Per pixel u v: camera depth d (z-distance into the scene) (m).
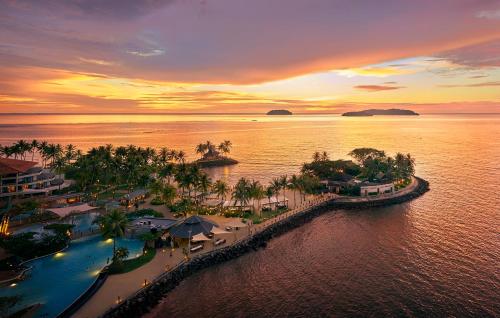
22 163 137.50
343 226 112.50
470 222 111.75
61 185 149.62
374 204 135.50
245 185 122.12
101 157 161.62
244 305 66.62
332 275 78.19
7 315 56.59
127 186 156.75
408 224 112.00
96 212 117.19
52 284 69.75
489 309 63.69
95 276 73.31
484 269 78.75
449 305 65.31
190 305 66.44
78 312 59.94
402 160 172.75
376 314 63.09
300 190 135.88
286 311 64.56
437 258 85.25
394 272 78.75
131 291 67.25
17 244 81.12
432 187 163.88
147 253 84.31
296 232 107.44
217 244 91.12
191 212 119.56
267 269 81.50
